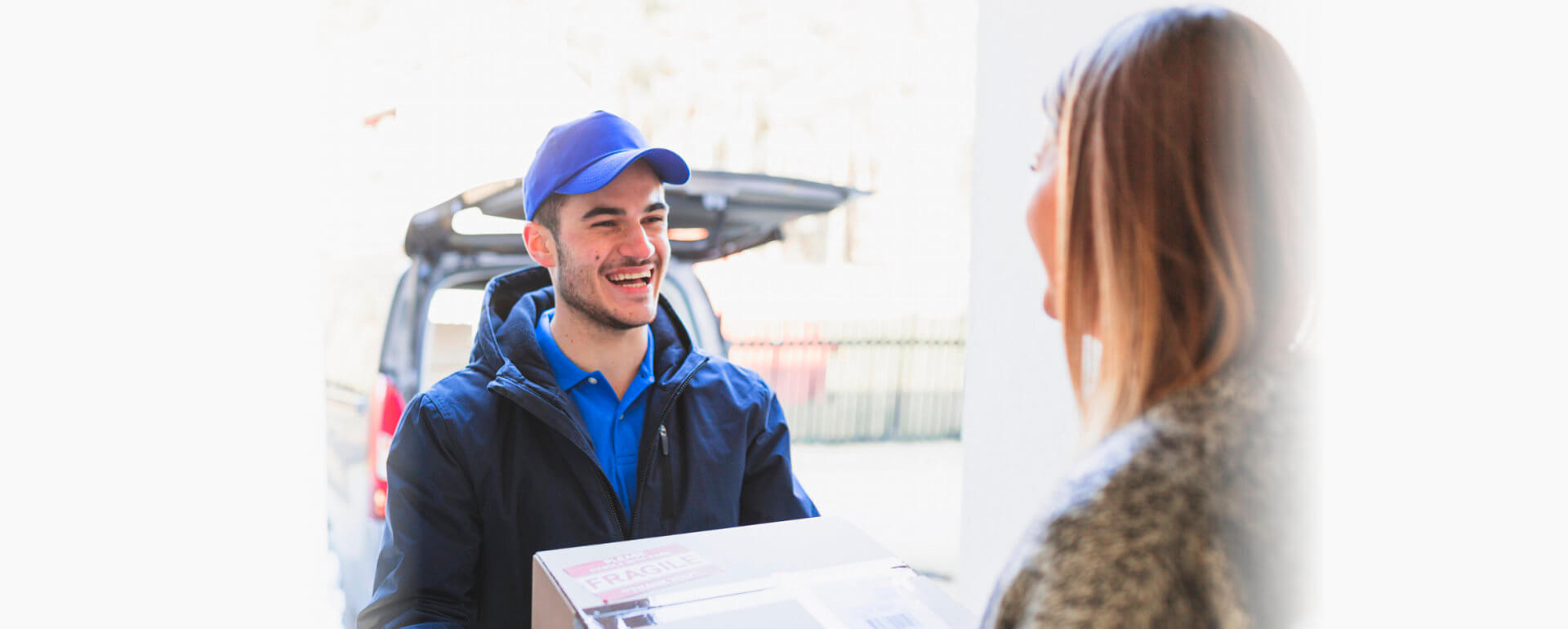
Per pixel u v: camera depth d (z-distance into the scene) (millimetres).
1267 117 510
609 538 1236
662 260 1299
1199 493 465
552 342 1309
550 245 1280
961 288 4680
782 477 1379
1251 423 483
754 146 5703
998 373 1228
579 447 1222
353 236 3629
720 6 5594
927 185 5613
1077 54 586
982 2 1183
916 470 3740
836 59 5766
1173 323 509
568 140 1249
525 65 4586
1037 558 489
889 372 4453
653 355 1352
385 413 2146
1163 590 444
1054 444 1133
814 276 4531
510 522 1222
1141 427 503
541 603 902
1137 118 521
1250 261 501
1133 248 521
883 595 835
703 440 1310
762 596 824
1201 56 510
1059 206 583
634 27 5395
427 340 2211
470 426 1228
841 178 5703
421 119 4113
